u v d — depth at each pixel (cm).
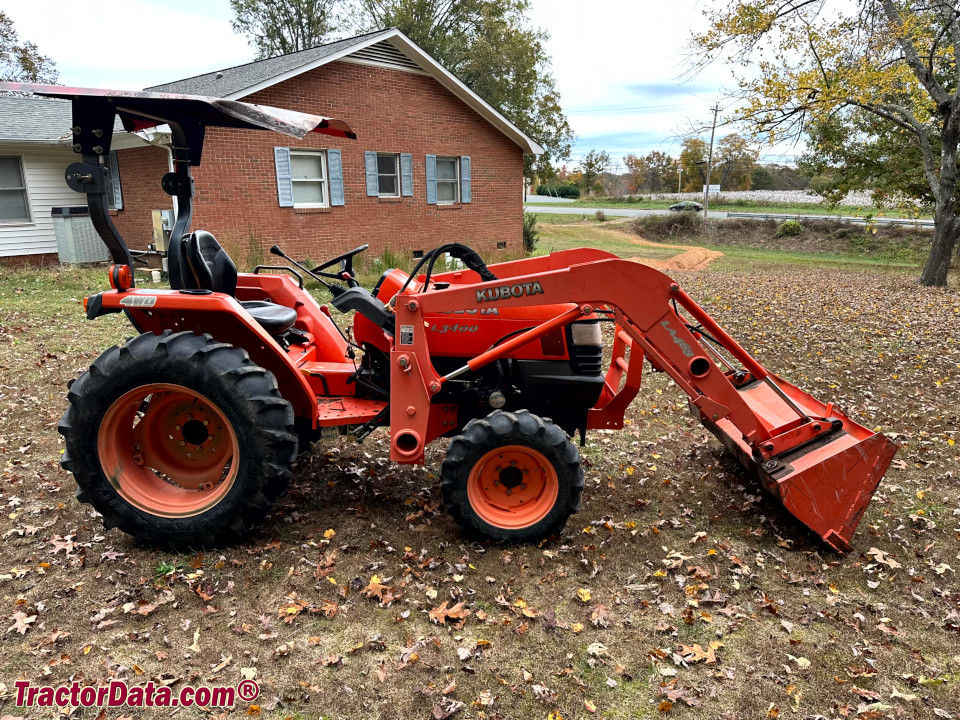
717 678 264
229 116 354
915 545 370
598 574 333
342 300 365
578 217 3934
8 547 343
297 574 324
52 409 542
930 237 2784
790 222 3103
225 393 318
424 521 383
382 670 261
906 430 548
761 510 406
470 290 343
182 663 263
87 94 294
